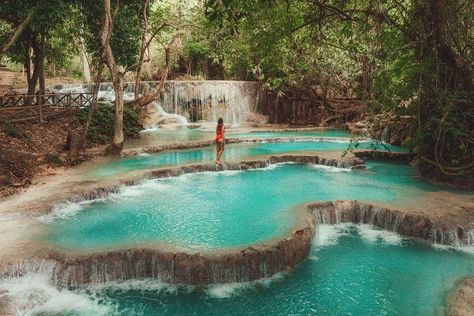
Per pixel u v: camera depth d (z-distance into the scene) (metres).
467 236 8.11
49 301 6.13
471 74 9.52
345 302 6.12
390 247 8.05
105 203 9.80
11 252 6.74
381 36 9.17
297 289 6.49
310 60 19.42
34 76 16.98
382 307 5.97
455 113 10.11
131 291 6.45
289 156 14.45
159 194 10.58
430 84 10.13
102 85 24.86
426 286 6.54
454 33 9.38
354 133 20.73
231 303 6.11
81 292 6.41
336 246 8.12
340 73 23.61
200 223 8.42
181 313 5.85
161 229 8.06
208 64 31.36
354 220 9.39
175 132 20.94
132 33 18.75
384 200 9.66
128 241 7.30
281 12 7.52
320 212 9.21
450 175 11.09
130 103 16.86
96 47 18.58
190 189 11.04
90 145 15.59
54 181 10.86
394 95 10.73
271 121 26.70
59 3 13.36
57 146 13.56
